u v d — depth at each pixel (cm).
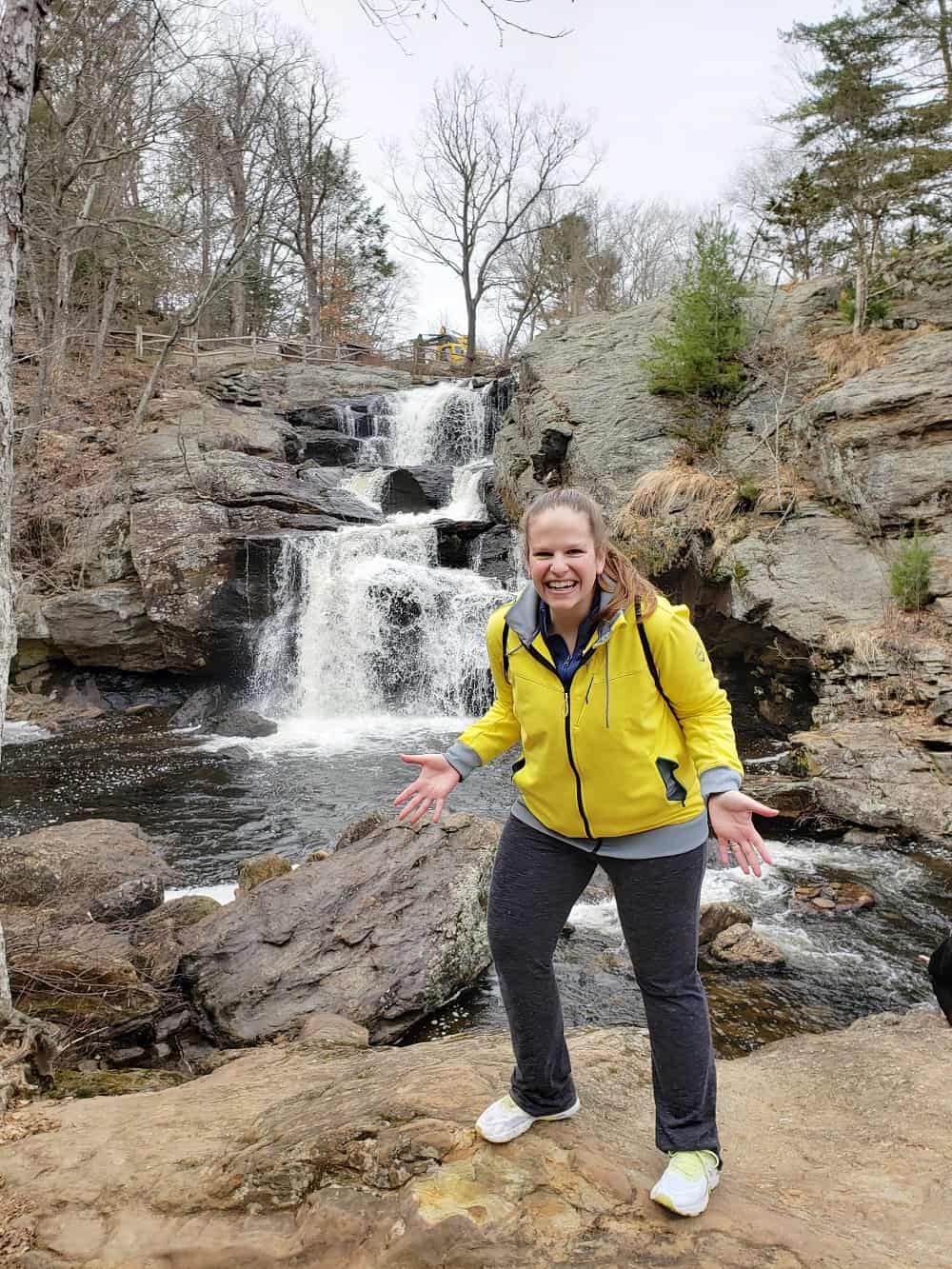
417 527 1582
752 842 174
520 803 203
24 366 2047
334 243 4238
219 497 1552
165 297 2884
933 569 996
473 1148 204
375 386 2566
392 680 1416
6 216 311
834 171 1575
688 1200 184
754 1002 511
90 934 521
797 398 1426
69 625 1392
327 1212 190
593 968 555
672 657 179
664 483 1307
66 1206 214
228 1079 320
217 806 918
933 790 773
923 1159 233
